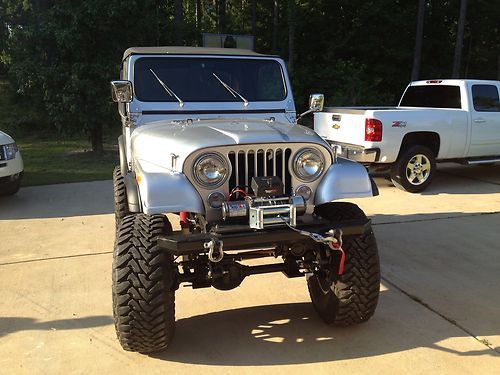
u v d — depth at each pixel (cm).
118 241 317
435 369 323
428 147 873
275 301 424
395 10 2469
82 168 1088
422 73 2481
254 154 321
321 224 320
